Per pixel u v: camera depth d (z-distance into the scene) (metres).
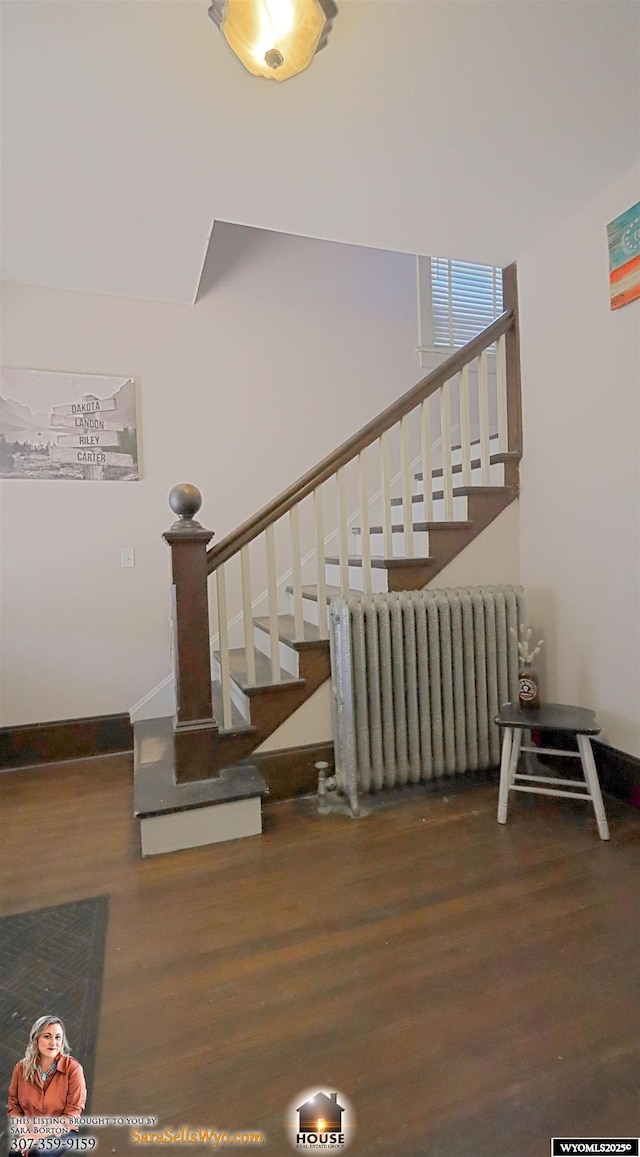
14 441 2.78
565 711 2.10
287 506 2.29
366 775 2.19
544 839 1.91
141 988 1.30
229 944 1.45
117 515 2.97
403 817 2.12
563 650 2.42
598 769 2.25
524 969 1.32
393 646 2.23
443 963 1.35
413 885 1.67
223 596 2.22
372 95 1.56
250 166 1.86
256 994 1.28
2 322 2.75
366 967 1.35
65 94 1.52
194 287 2.83
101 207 2.08
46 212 2.11
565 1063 1.08
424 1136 0.96
